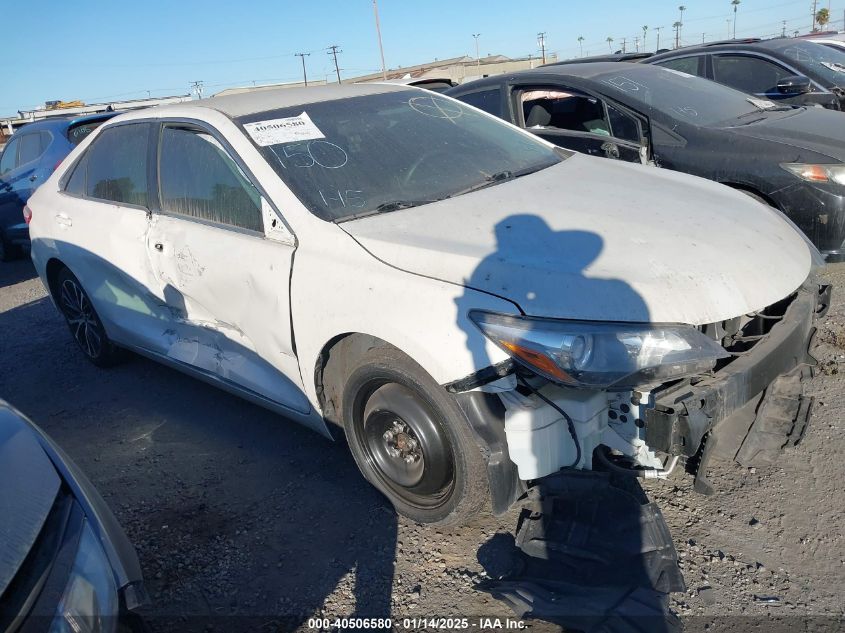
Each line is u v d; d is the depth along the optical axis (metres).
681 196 3.08
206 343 3.73
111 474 3.58
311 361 2.95
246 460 3.58
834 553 2.57
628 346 2.29
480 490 2.60
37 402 4.58
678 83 5.77
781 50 7.67
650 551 2.45
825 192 4.51
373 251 2.73
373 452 2.95
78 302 4.80
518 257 2.54
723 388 2.42
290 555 2.84
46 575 1.74
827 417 3.40
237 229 3.26
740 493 2.93
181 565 2.84
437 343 2.46
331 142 3.37
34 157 8.73
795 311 2.83
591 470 2.53
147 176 3.85
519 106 6.08
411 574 2.66
